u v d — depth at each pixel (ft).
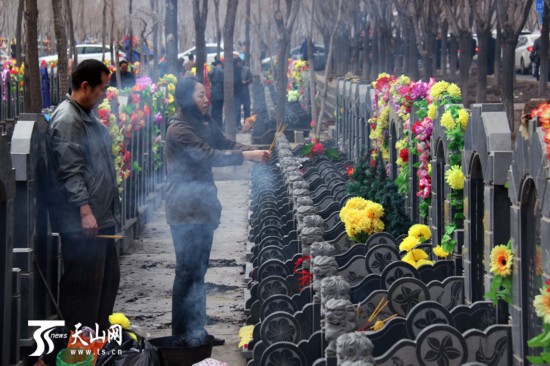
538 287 21.89
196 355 29.58
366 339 17.76
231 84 94.63
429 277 31.45
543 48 104.32
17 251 27.07
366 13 156.04
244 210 68.85
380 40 142.72
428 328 22.25
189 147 30.83
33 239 27.76
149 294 41.78
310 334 27.43
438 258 34.68
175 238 31.30
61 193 27.35
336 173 59.72
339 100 91.35
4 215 25.08
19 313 26.27
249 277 41.29
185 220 31.01
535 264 22.16
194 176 31.07
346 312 21.09
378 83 58.65
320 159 69.56
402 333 24.02
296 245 38.52
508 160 25.84
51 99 128.16
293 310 30.04
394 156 52.75
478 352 22.95
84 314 28.12
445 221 34.60
